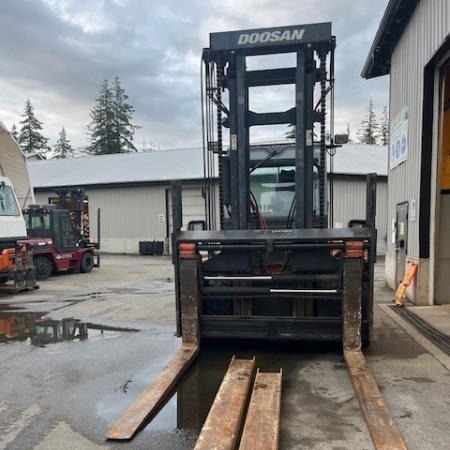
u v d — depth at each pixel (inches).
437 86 306.3
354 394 165.5
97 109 1923.0
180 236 217.6
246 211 229.6
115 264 727.7
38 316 315.9
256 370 191.9
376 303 334.0
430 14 290.0
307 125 225.5
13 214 441.4
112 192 946.1
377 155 992.2
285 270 224.4
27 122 2118.6
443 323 268.2
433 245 319.0
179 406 159.0
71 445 131.8
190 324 217.8
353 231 207.8
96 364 207.6
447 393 164.7
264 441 125.1
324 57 225.6
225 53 228.5
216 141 237.0
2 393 173.2
